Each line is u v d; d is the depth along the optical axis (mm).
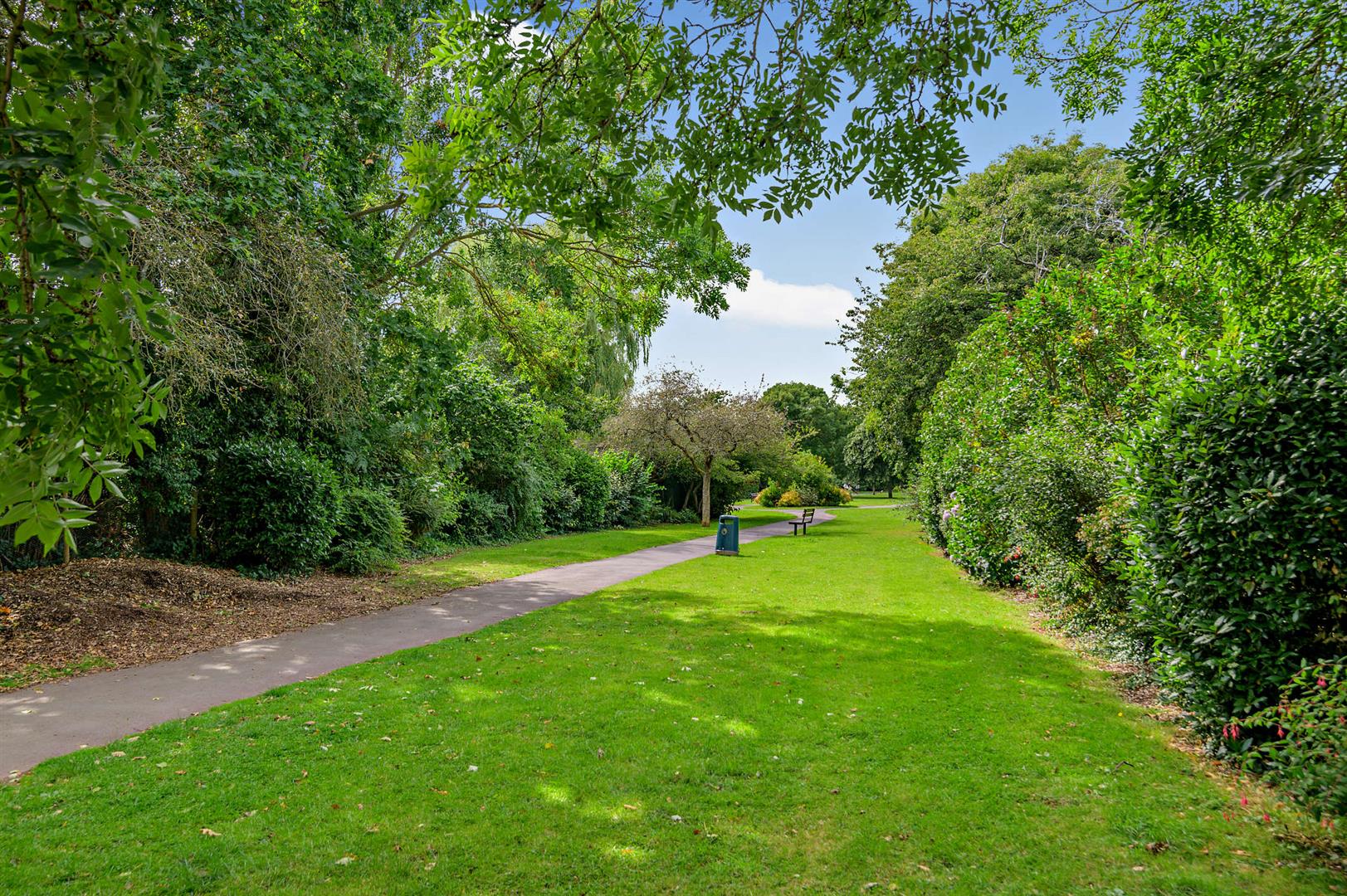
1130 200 5285
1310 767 3471
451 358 13023
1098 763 4645
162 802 3832
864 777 4418
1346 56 4527
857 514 37875
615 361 30625
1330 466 4215
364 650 7285
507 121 3992
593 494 25453
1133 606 5316
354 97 10469
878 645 7801
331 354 10406
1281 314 4945
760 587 12016
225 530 10883
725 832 3738
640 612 9633
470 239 15898
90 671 6191
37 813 3666
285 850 3430
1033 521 7719
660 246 12398
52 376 1874
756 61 4008
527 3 3746
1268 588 4375
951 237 22562
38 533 1931
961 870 3406
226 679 6148
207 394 10484
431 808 3896
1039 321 10695
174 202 7520
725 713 5523
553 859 3445
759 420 28547
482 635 8031
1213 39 5410
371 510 12922
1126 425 7734
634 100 4039
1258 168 4336
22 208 1847
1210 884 3223
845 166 3986
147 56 1977
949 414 15336
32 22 1882
